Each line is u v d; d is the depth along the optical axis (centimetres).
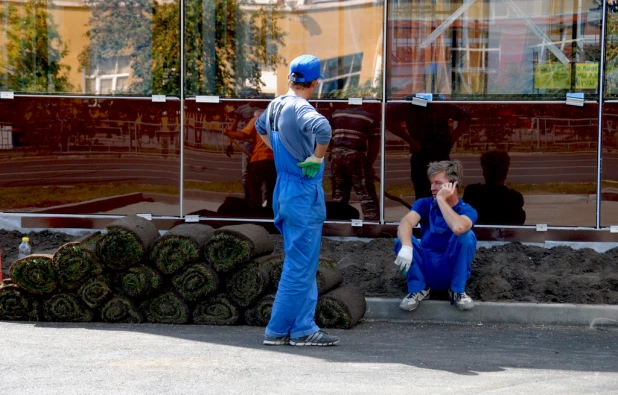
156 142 1333
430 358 907
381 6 1295
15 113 1338
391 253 1266
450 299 1115
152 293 1069
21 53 1355
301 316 954
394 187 1304
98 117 1336
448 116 1292
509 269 1201
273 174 1316
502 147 1287
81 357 878
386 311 1119
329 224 1316
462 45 1291
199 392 752
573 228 1279
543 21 1279
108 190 1341
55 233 1340
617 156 1268
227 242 1052
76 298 1068
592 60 1272
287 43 1329
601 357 930
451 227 1066
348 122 1306
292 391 759
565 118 1275
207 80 1331
